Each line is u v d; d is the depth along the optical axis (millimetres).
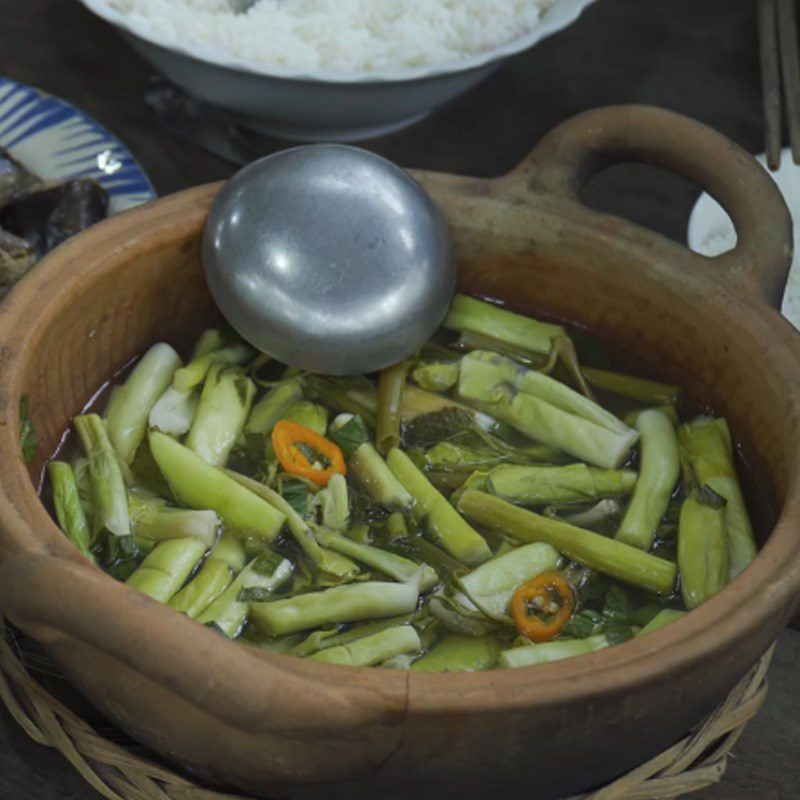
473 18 1503
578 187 1165
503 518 1034
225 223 1087
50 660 1038
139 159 1588
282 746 827
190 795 932
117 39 1738
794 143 1512
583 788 952
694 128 1122
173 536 1009
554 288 1193
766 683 1051
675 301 1119
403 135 1646
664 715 870
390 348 1088
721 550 1024
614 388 1167
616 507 1066
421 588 994
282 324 1068
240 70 1342
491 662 955
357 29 1494
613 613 990
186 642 766
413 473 1062
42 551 851
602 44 1812
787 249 1100
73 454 1096
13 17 1745
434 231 1103
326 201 1075
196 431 1081
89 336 1101
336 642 957
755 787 1070
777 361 1050
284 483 1049
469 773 864
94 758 956
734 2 1906
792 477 987
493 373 1129
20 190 1408
